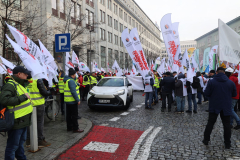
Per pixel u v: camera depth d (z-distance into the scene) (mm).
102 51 33969
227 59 5148
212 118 4215
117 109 8805
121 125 5977
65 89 5016
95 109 8758
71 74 5105
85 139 4660
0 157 3451
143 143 4383
